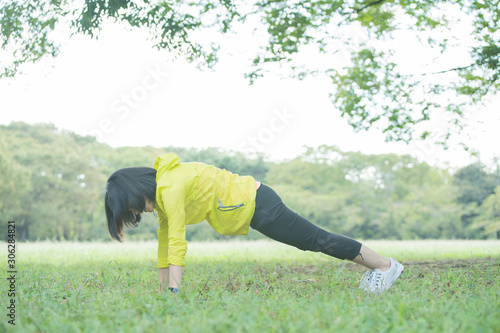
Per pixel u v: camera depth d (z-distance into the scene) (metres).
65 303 3.11
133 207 3.46
